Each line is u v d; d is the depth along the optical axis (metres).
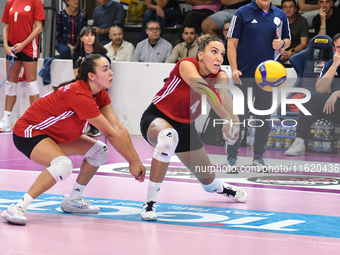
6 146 13.03
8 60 16.38
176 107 5.86
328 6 16.48
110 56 17.88
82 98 5.25
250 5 9.00
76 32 18.28
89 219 5.35
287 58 16.22
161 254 3.89
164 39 17.81
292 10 16.27
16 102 17.59
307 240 4.43
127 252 3.94
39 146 5.30
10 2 16.30
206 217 5.54
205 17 16.97
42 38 18.38
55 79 17.14
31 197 5.09
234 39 9.02
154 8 18.14
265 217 5.56
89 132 15.80
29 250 3.95
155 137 5.60
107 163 10.55
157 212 5.85
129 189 7.54
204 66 5.70
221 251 4.01
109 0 18.52
